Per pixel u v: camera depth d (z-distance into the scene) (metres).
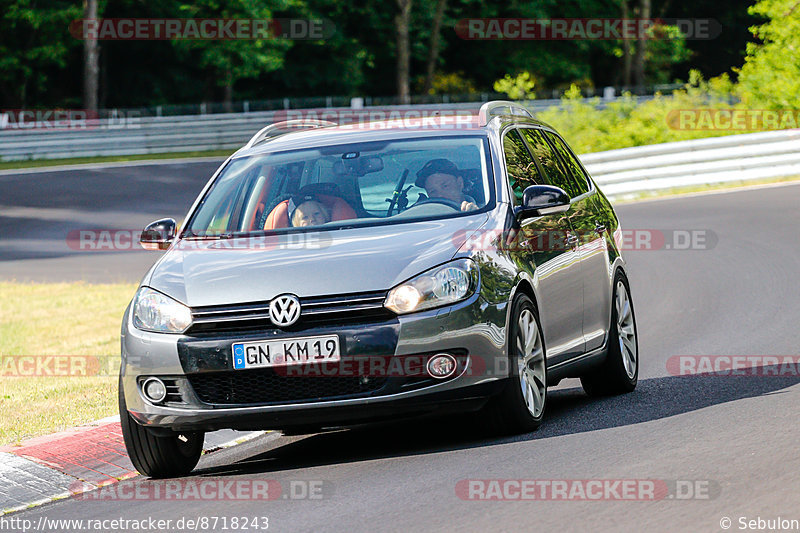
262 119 158.88
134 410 23.22
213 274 23.44
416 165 26.41
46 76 190.75
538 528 16.89
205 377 22.62
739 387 28.30
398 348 22.12
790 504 17.12
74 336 50.56
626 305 30.56
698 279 51.94
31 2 182.25
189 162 143.12
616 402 27.88
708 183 90.50
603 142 105.12
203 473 24.38
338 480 21.53
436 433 25.69
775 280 49.56
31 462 25.62
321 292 22.42
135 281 67.56
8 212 106.38
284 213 25.92
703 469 19.66
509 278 23.69
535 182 27.50
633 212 79.12
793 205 74.62
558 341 26.06
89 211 105.94
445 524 17.58
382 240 23.73
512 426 23.81
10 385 38.88
